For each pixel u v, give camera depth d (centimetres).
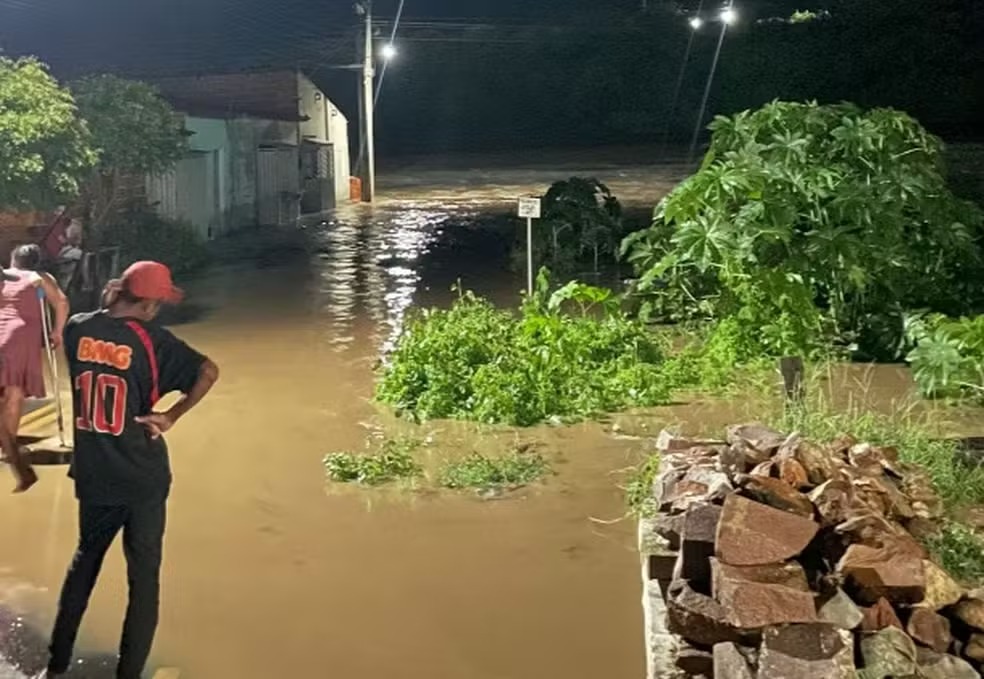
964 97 4003
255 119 2438
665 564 607
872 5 4294
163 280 588
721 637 524
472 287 1725
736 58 4478
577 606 675
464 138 4566
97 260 1616
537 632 646
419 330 1138
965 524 699
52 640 593
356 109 3372
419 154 4384
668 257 1238
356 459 905
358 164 3275
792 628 509
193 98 2625
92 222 1712
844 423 869
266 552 753
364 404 1092
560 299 1220
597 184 2067
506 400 1017
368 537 777
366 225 2478
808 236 1205
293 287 1730
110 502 576
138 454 575
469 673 603
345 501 842
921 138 1316
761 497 567
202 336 1394
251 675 602
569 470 898
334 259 2006
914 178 1248
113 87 1753
